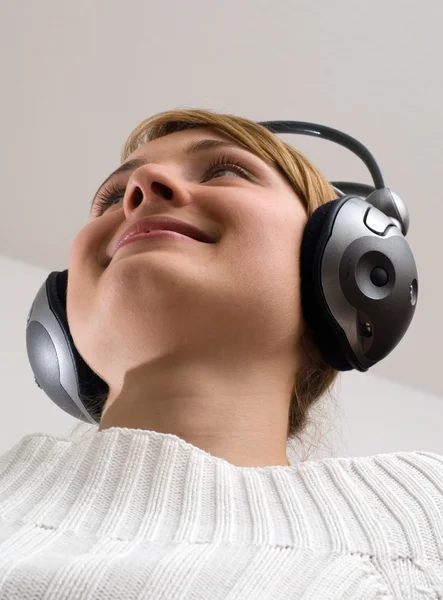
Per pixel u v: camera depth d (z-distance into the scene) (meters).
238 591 0.47
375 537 0.57
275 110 1.40
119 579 0.46
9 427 1.21
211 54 1.33
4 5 1.27
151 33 1.30
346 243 0.75
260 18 1.29
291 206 0.80
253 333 0.71
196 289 0.69
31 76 1.34
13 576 0.46
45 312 0.86
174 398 0.70
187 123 0.93
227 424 0.70
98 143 1.41
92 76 1.34
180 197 0.74
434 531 0.58
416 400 1.72
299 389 0.84
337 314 0.74
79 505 0.58
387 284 0.76
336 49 1.32
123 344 0.73
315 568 0.52
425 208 1.50
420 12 1.27
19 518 0.56
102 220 0.81
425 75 1.34
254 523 0.57
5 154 1.42
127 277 0.69
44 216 1.49
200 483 0.59
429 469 0.67
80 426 1.04
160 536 0.54
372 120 1.40
